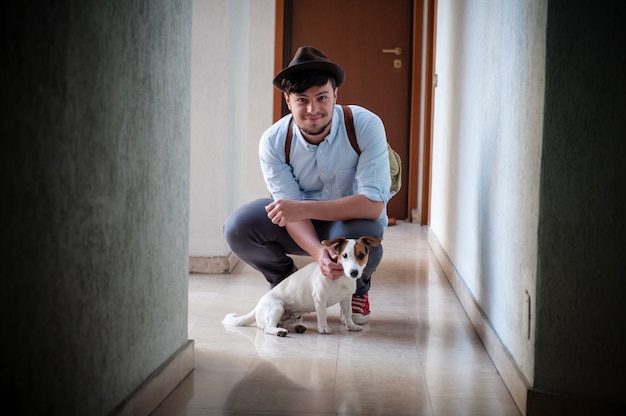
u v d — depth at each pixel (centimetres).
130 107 167
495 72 255
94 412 151
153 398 186
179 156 212
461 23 358
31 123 119
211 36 367
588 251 181
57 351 132
